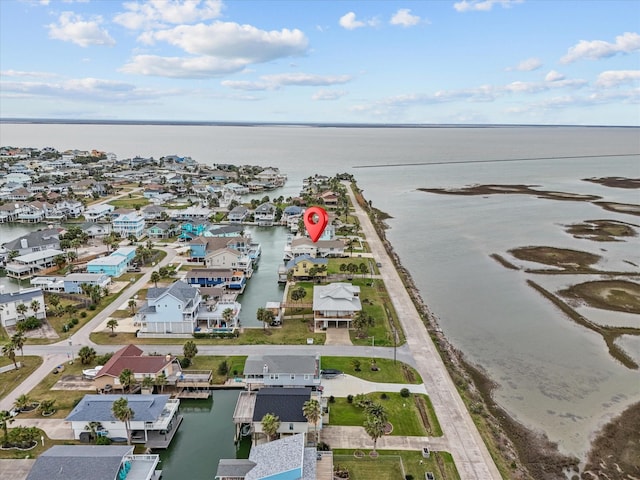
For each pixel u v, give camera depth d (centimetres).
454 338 8406
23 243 12219
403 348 7675
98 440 5284
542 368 7438
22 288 10462
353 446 5309
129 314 8825
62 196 19925
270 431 5122
